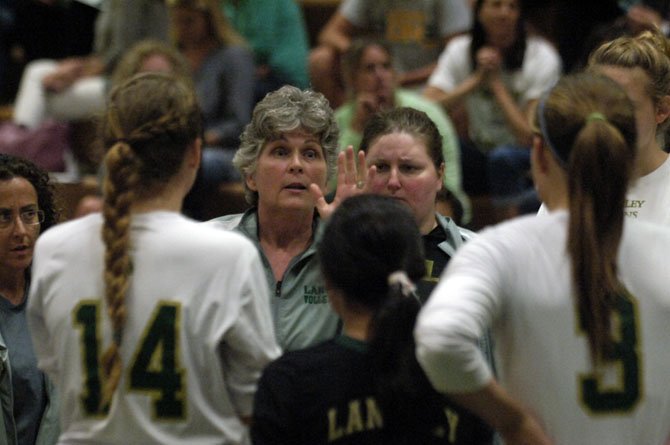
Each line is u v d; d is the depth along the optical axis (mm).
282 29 18938
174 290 7336
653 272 6789
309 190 9117
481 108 17391
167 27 18562
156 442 7266
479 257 6684
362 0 18828
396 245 6902
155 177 7473
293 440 6871
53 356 7738
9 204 9500
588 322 6613
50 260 7613
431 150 9188
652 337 6750
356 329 6988
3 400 9188
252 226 9438
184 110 7465
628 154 6727
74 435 7461
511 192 16797
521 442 6602
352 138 15961
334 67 18109
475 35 17672
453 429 6922
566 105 6773
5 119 19938
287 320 8953
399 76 18719
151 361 7297
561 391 6656
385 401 6773
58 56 21000
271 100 9227
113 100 7535
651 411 6773
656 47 9430
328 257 6988
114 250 7277
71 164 18672
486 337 8359
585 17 19656
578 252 6602
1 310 9469
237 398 7477
